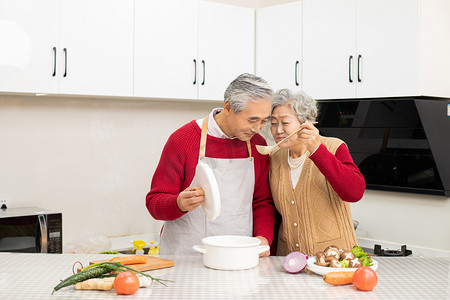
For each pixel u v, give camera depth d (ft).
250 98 5.60
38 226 8.99
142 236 11.43
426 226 10.09
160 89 10.36
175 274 5.02
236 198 6.43
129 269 4.79
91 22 9.50
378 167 10.57
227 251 5.13
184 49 10.62
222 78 11.20
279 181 6.64
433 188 9.80
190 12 10.67
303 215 6.49
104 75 9.69
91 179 10.95
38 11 8.96
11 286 4.69
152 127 11.72
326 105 10.94
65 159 10.62
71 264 5.54
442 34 9.79
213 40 11.03
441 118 9.79
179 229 6.43
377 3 9.73
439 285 4.68
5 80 8.73
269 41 11.48
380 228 10.80
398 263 5.52
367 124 10.39
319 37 10.62
